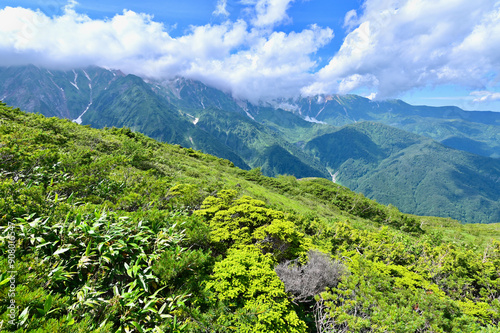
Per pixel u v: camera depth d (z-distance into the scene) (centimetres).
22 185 718
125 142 3180
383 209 6912
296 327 632
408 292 936
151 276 524
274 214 1170
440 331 742
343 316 711
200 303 598
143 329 419
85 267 478
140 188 1411
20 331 307
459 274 1335
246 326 568
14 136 1616
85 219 591
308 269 921
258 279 689
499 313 941
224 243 969
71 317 375
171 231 717
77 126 3866
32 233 489
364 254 1462
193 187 1551
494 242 1747
